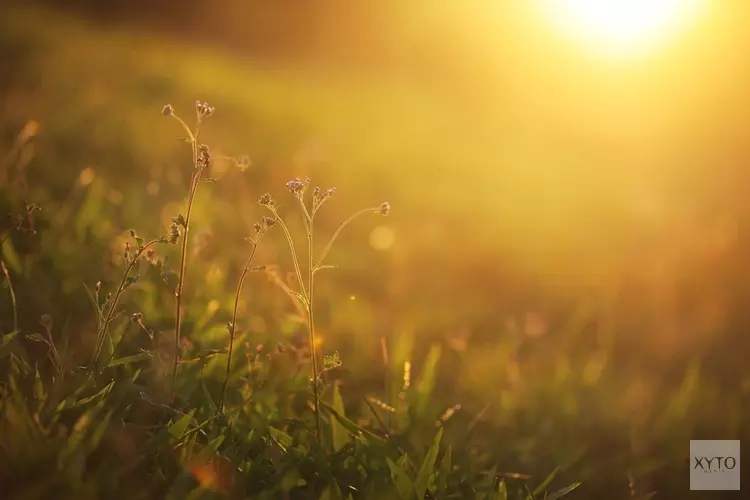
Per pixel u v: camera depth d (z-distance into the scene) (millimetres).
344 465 2332
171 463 2148
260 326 3236
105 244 3711
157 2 24062
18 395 2061
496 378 3697
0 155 4883
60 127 6543
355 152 8641
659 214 6973
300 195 2234
